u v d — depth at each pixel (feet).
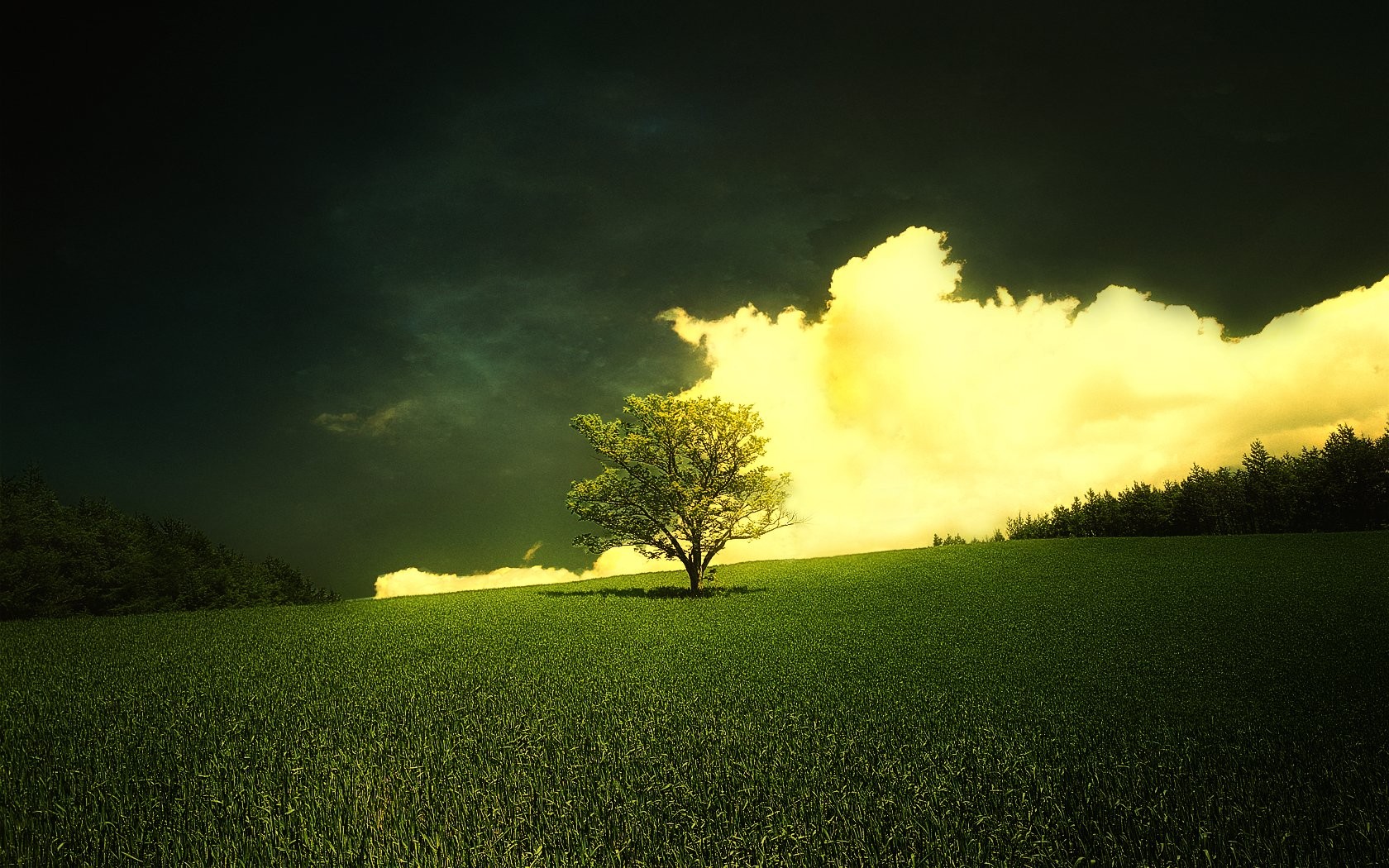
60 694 39.86
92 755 26.27
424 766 24.38
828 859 16.49
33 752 26.89
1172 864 16.12
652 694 40.50
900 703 37.76
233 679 45.57
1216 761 25.86
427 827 18.40
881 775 23.09
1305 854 16.53
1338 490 242.37
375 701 37.91
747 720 33.14
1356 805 20.06
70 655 57.72
